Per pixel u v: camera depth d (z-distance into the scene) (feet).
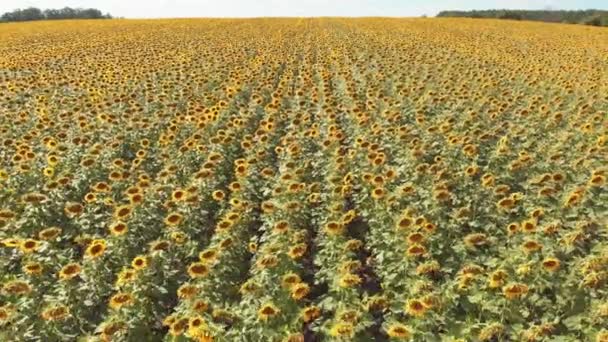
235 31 167.73
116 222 29.19
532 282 24.93
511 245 29.58
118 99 63.87
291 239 28.48
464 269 25.25
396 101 60.29
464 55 107.45
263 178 40.57
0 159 42.96
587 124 45.88
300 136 46.62
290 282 24.11
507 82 76.64
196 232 31.76
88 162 38.68
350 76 77.82
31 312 23.09
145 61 97.35
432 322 21.91
